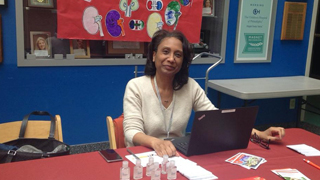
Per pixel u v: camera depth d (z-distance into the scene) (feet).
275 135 5.62
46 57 9.26
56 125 6.00
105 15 9.44
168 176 4.00
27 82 9.08
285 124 13.26
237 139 5.13
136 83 5.81
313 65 13.60
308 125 13.35
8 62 8.78
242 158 4.74
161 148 4.75
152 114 5.69
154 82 5.83
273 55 12.42
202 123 4.64
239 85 10.77
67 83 9.55
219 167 4.42
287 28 12.22
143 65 10.48
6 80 8.85
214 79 11.62
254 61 12.07
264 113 12.89
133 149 4.94
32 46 9.08
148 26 10.09
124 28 9.77
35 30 9.05
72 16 9.05
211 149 4.96
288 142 5.64
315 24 12.82
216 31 11.48
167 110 5.77
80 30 9.23
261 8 11.68
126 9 9.67
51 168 4.16
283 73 12.78
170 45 5.50
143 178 3.97
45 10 9.02
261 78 12.25
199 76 11.35
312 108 14.37
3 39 8.61
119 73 10.19
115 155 4.61
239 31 11.53
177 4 10.33
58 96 9.52
